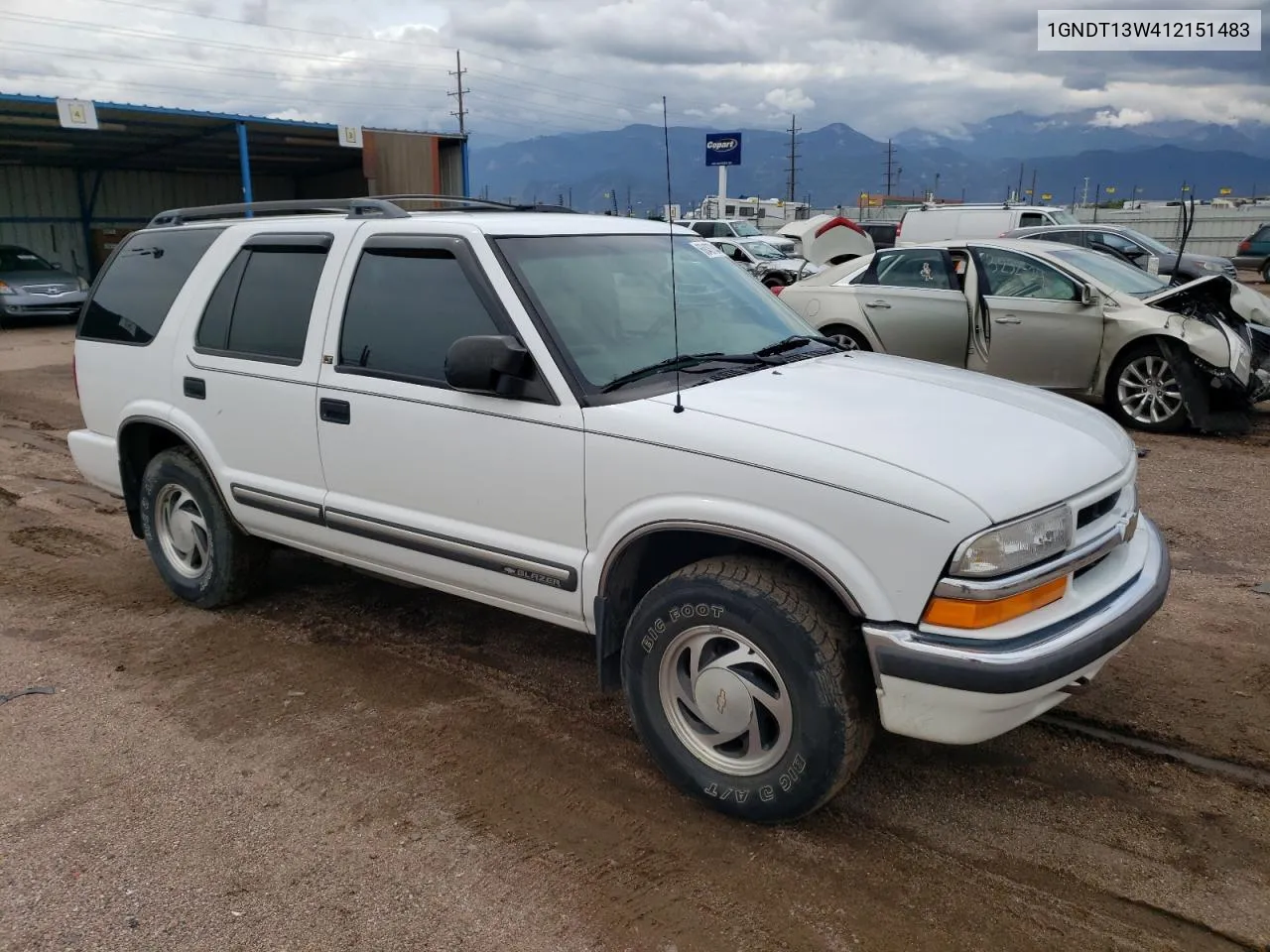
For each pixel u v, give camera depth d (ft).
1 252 68.85
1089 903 8.77
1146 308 27.48
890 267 31.78
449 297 11.73
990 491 8.60
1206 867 9.26
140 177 97.71
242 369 13.91
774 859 9.45
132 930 8.55
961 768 11.03
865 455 8.95
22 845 9.78
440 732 11.98
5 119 69.05
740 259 75.25
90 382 16.60
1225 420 27.27
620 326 11.60
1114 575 9.86
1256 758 11.06
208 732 12.03
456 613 15.83
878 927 8.50
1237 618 14.83
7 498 23.44
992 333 29.30
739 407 10.00
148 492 15.94
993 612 8.48
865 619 8.77
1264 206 121.29
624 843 9.72
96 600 16.57
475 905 8.83
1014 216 73.97
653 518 9.83
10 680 13.52
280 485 13.75
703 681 9.81
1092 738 11.59
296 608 16.07
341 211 14.83
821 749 9.10
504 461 11.05
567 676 13.53
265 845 9.75
